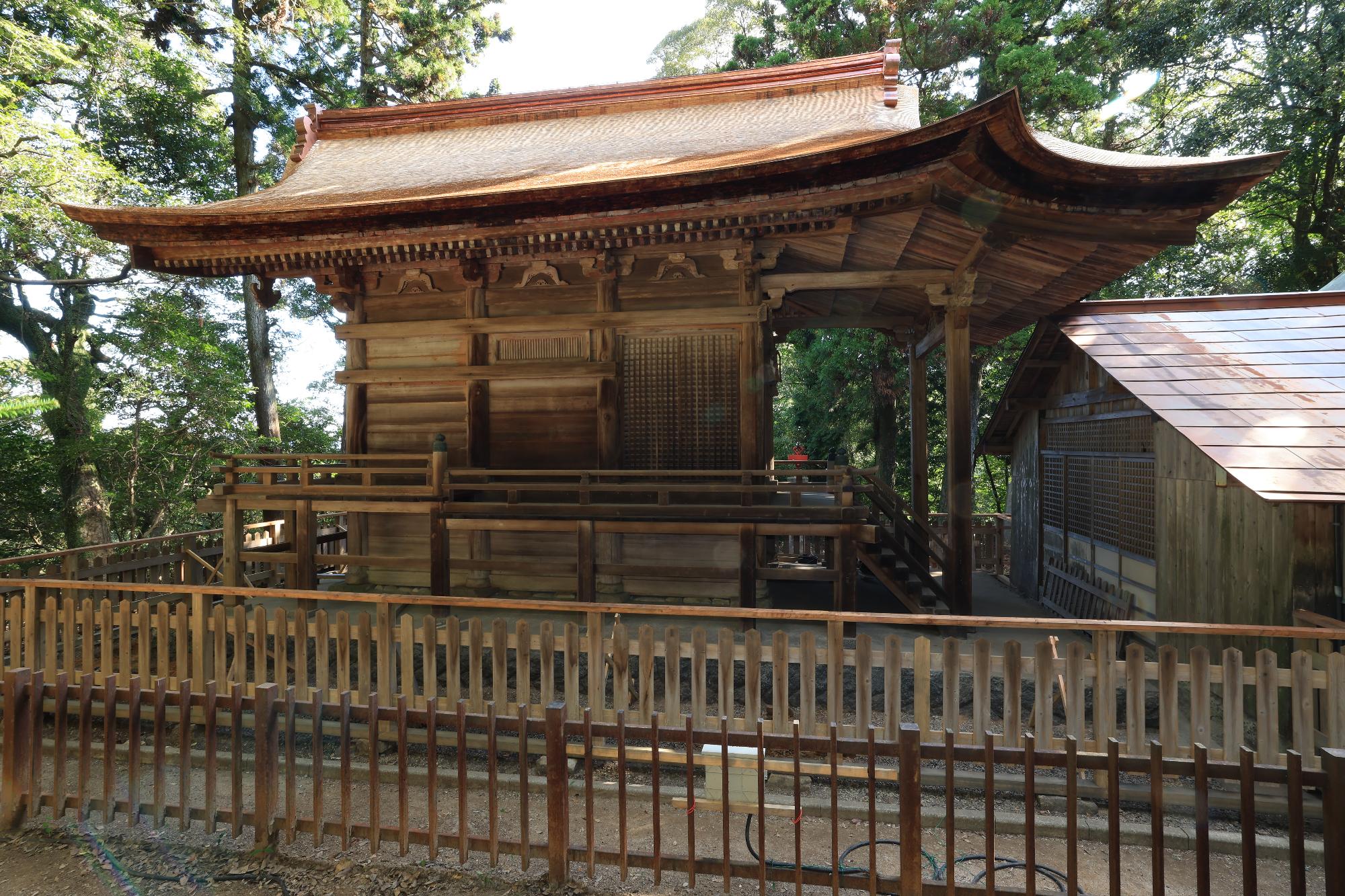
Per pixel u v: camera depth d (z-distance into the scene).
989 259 8.23
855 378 20.44
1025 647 7.67
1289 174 19.02
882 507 9.02
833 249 8.30
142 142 17.30
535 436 9.06
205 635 5.59
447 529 8.14
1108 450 8.84
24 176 12.27
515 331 8.98
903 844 3.04
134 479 16.73
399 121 12.78
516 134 11.86
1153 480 7.57
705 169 6.70
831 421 21.92
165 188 17.86
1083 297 9.66
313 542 8.53
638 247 8.68
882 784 4.78
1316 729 4.54
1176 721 4.37
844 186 6.64
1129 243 7.10
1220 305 9.23
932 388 22.31
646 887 3.59
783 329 12.59
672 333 8.73
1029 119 17.02
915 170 6.32
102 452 16.25
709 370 8.62
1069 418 10.06
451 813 4.56
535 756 5.38
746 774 4.02
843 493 7.32
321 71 19.88
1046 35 18.16
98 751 5.68
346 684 5.26
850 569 7.23
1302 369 6.95
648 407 8.77
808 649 4.70
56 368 16.67
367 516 9.55
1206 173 6.19
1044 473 11.22
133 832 4.15
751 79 11.68
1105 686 4.44
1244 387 6.61
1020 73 16.09
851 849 4.03
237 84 17.67
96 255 14.59
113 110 16.20
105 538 16.25
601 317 8.73
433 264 9.30
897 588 7.95
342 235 8.28
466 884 3.63
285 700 3.85
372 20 21.41
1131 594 8.12
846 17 17.98
